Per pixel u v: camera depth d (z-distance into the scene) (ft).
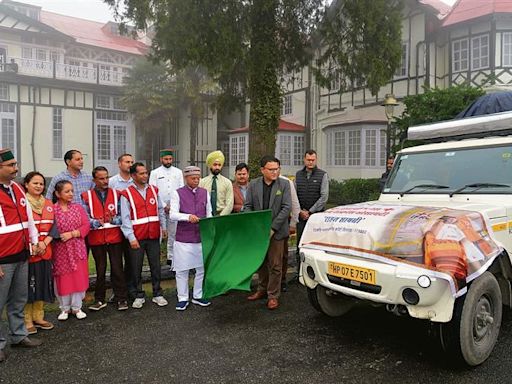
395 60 32.07
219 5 29.12
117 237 17.33
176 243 17.53
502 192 14.11
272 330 15.02
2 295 12.86
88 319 16.30
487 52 53.83
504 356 12.68
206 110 84.28
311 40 35.55
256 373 11.84
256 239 17.28
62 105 75.10
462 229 11.43
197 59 28.94
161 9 29.25
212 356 12.94
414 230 11.60
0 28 71.87
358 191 55.77
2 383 11.45
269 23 31.89
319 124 70.44
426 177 16.33
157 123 79.71
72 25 96.99
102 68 86.79
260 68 30.94
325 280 13.51
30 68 71.10
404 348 13.38
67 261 15.83
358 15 31.19
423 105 37.27
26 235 13.48
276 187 17.94
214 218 16.65
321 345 13.67
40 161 73.00
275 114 32.89
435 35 57.67
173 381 11.46
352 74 33.35
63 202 15.96
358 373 11.78
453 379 11.36
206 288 16.47
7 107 70.33
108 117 80.12
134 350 13.43
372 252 12.14
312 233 14.28
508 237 13.33
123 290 17.42
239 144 79.25
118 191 17.75
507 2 54.24
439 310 11.14
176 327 15.39
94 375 11.85
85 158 77.56
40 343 13.98
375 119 62.08
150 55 33.53
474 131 16.08
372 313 16.75
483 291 11.85
